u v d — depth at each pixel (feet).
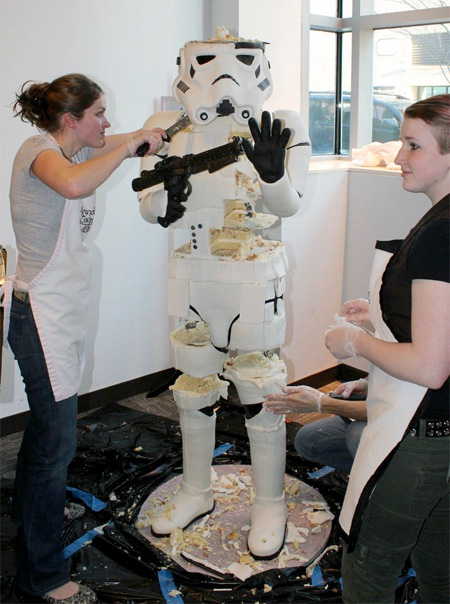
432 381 3.72
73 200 5.45
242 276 5.87
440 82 9.96
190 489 6.91
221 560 6.31
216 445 8.43
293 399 6.12
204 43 5.54
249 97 5.58
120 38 8.84
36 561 5.61
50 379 5.46
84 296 5.78
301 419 9.25
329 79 10.99
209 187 5.71
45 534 5.62
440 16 9.26
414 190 4.08
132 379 10.17
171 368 10.64
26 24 7.91
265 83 5.72
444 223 3.65
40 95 5.53
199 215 5.87
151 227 9.84
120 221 9.44
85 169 5.09
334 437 6.89
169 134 5.92
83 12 8.39
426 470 3.97
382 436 4.10
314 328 10.19
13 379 8.72
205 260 6.01
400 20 9.75
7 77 7.89
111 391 9.93
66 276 5.53
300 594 5.76
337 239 10.09
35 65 8.09
